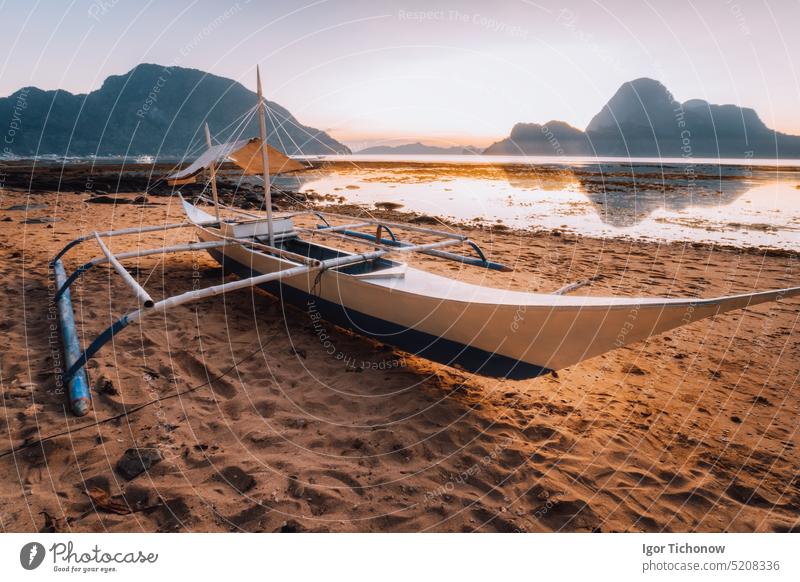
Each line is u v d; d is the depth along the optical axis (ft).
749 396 12.21
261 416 10.29
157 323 14.70
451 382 12.57
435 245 16.83
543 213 48.37
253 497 7.95
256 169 18.42
